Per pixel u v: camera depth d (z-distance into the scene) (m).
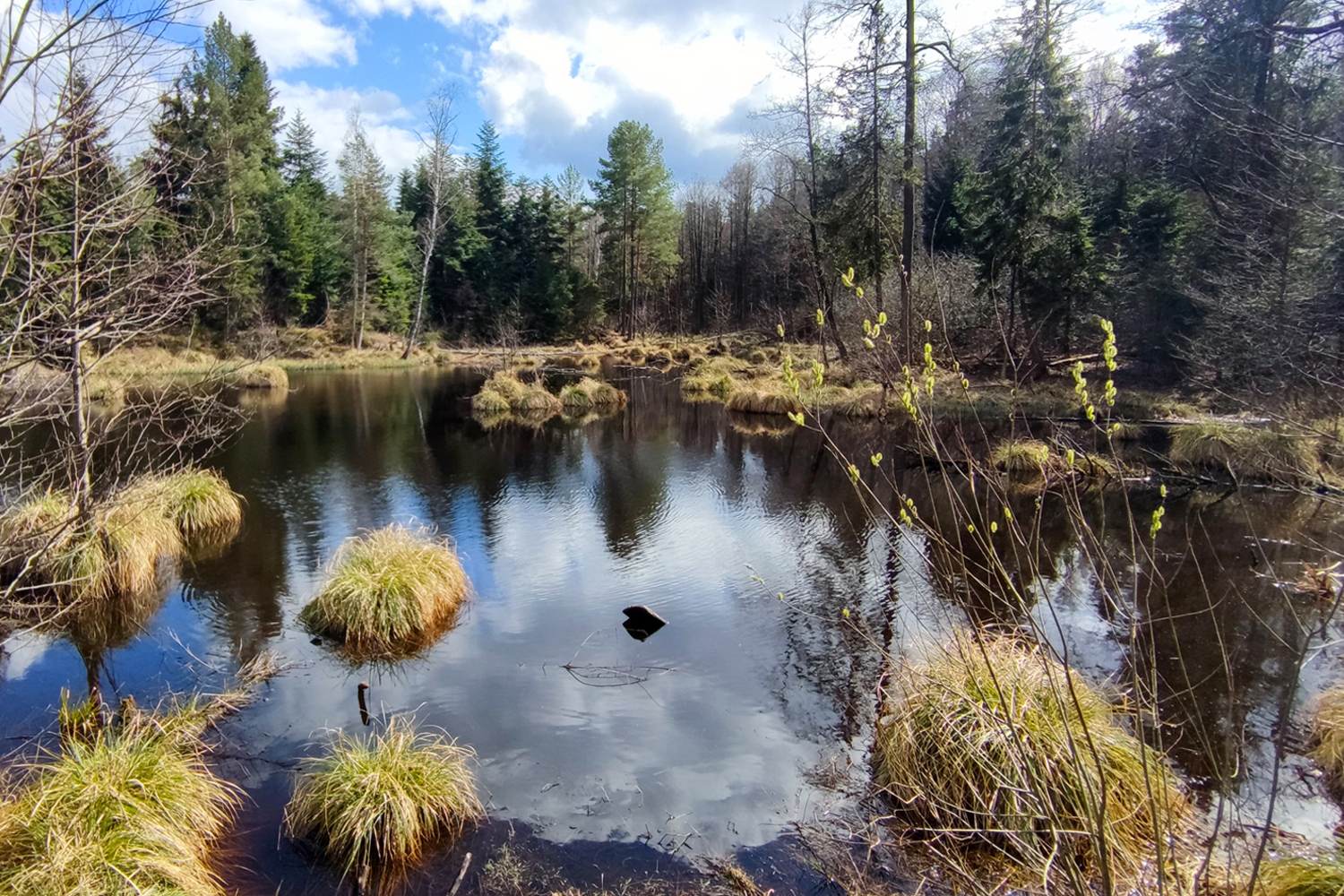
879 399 17.78
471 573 8.20
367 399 22.28
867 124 17.97
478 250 42.19
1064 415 16.08
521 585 7.83
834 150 21.53
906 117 16.59
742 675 5.82
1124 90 8.56
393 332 39.34
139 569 7.47
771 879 3.62
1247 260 9.37
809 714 5.23
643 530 9.84
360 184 34.69
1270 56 7.62
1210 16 7.78
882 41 16.38
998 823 3.56
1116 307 19.34
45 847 3.23
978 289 20.73
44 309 3.54
